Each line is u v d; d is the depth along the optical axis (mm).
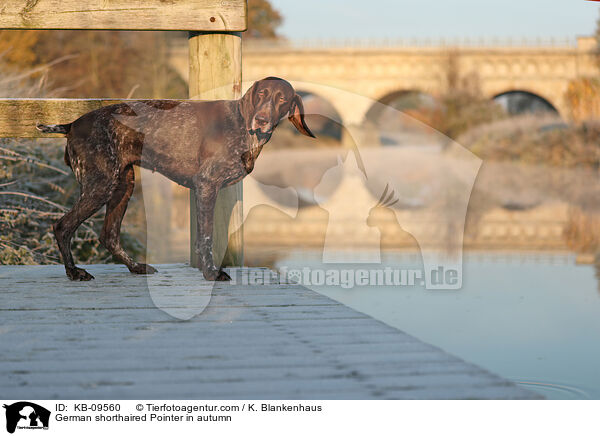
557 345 3771
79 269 3955
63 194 6363
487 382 1977
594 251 8805
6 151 5527
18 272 4285
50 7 4133
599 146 23844
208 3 4230
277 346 2381
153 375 2051
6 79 7047
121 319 2846
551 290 5762
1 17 4094
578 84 28328
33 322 2781
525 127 25594
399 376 2025
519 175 21453
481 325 4230
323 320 2822
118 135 3691
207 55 4301
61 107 4031
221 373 2066
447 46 29875
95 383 1979
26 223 6117
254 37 33875
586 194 18266
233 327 2691
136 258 6324
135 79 17438
